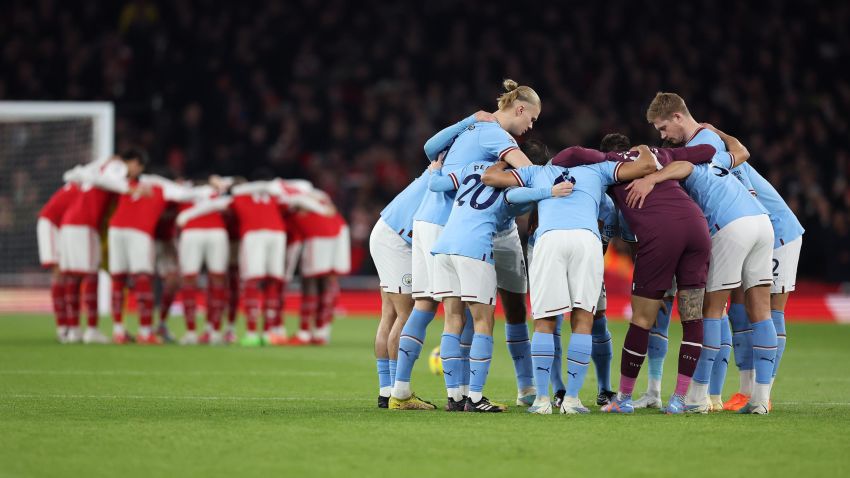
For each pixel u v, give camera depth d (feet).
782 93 319.27
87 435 76.64
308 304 178.29
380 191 297.74
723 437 76.74
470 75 322.14
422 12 336.70
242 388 114.01
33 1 315.37
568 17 335.67
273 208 175.22
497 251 97.66
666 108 97.45
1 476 63.05
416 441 74.54
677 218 90.68
